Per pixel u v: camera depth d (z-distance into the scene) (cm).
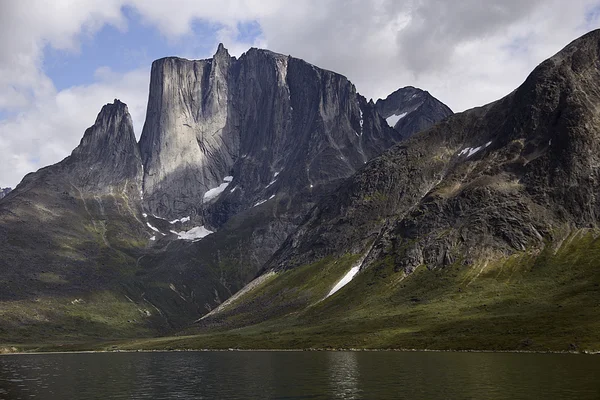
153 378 14900
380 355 19550
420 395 10538
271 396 11081
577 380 11662
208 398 11162
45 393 12356
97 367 19088
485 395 10288
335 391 11369
